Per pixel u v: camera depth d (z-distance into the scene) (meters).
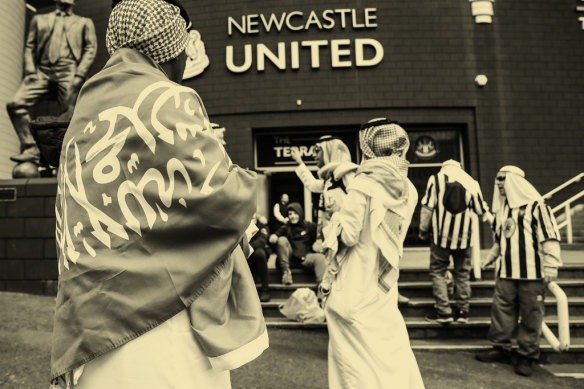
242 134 10.70
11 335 3.97
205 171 1.04
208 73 10.82
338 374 2.45
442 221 5.17
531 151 10.59
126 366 1.01
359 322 2.40
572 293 5.94
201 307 1.07
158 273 1.03
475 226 5.25
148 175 1.05
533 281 4.38
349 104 10.56
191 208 1.03
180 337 1.06
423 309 5.65
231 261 1.14
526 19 10.85
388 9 10.73
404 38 10.68
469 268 5.37
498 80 10.69
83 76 7.12
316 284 5.89
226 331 1.10
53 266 5.60
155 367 1.02
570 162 10.62
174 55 1.25
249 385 3.39
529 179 10.53
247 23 10.79
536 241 4.38
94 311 1.02
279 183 10.96
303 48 10.72
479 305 5.61
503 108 10.64
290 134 11.01
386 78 10.60
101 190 1.07
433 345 5.05
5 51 11.06
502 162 10.52
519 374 4.37
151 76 1.15
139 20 1.20
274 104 10.65
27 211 5.70
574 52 10.87
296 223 6.24
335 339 2.47
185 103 1.10
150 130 1.05
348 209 2.49
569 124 10.70
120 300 1.01
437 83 10.62
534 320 4.36
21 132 6.85
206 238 1.06
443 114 10.62
